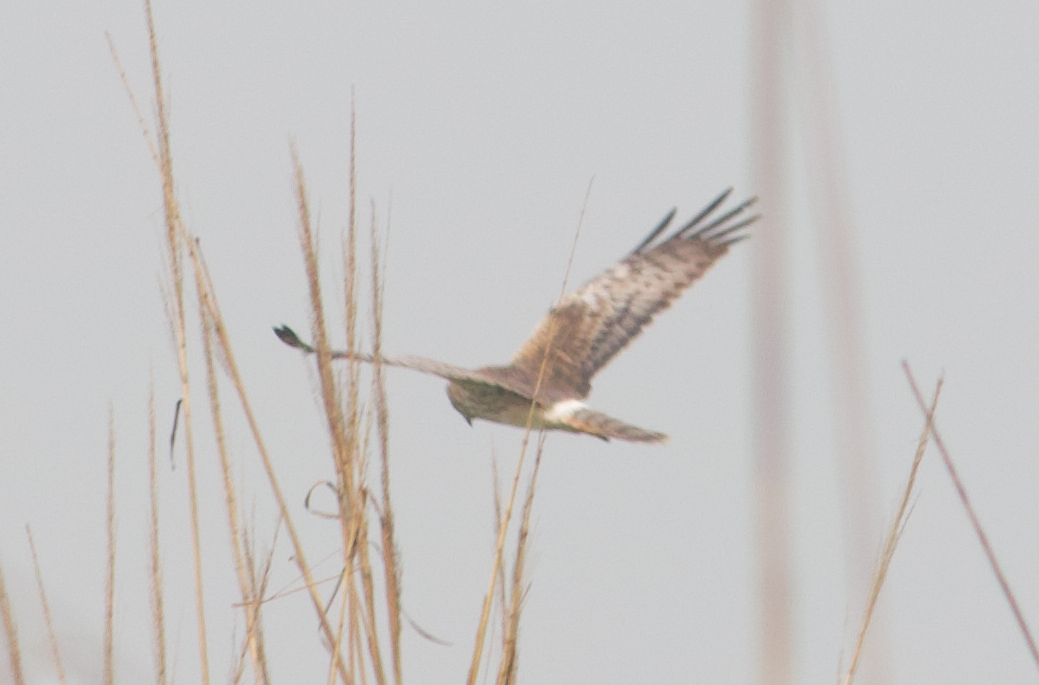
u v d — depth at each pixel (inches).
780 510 212.4
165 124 282.4
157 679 259.1
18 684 251.0
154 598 266.4
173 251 283.7
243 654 269.1
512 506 251.4
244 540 271.0
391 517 263.9
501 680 242.7
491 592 247.4
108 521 275.9
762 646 204.5
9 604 259.3
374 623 258.2
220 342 279.0
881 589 233.0
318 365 263.4
